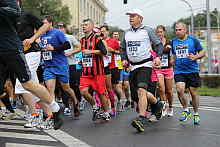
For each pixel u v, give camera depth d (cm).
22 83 579
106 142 656
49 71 870
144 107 762
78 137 699
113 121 919
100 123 884
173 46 880
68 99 1041
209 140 681
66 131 763
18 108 1161
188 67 866
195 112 883
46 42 862
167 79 1020
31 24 745
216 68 4862
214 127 827
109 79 1020
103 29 1142
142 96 763
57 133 734
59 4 4347
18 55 552
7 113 998
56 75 884
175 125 854
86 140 672
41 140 663
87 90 900
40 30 675
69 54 956
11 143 633
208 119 955
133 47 782
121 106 1163
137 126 751
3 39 541
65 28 1102
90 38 895
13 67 554
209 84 2950
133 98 820
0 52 545
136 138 696
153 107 874
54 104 620
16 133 725
